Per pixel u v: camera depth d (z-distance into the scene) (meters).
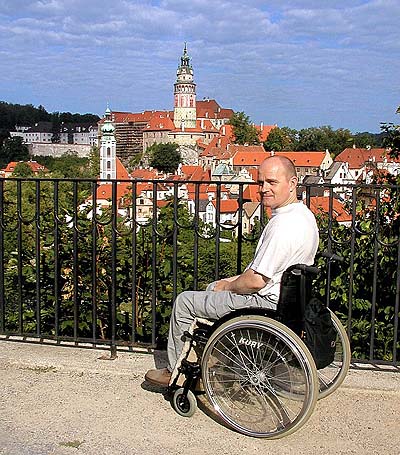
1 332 4.75
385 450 3.07
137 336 5.28
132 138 128.62
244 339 3.14
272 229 3.10
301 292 3.04
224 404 3.30
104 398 3.67
